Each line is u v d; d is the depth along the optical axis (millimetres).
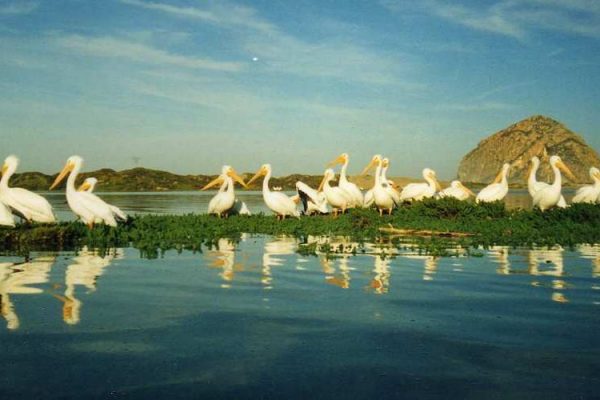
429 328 6598
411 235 16469
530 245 14125
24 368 5309
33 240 14023
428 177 24391
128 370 5285
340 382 5051
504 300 7961
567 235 15500
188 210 30703
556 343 6078
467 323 6805
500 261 11477
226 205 20125
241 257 12008
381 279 9484
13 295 8070
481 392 4855
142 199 46594
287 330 6492
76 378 5094
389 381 5082
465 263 11195
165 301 7793
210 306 7539
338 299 7984
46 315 7012
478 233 16188
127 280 9273
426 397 4762
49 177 64750
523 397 4773
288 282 9203
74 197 15422
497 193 22016
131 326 6605
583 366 5438
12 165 15602
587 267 10711
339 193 20906
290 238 15914
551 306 7629
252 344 6016
